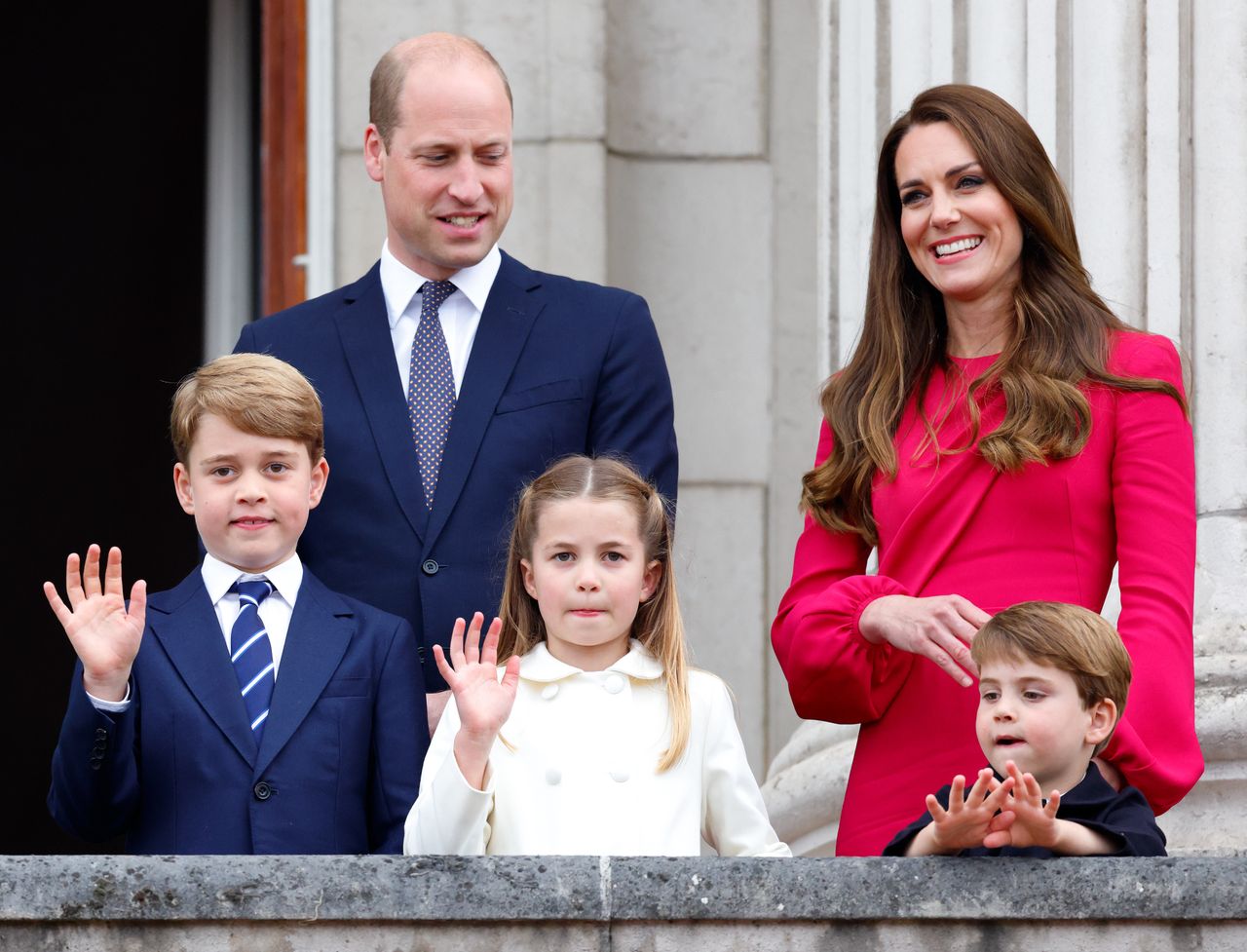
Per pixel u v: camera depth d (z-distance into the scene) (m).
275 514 14.98
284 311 17.09
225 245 35.19
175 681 14.65
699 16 27.89
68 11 39.72
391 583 15.89
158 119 39.59
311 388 15.41
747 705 27.05
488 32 27.19
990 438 14.33
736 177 27.72
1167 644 13.66
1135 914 12.05
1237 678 18.97
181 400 15.20
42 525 40.00
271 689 14.73
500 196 16.47
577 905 11.94
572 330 16.72
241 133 35.31
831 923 12.06
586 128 27.02
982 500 14.43
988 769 12.17
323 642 14.88
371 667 14.92
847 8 25.59
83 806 14.10
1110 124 20.89
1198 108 20.45
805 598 14.85
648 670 14.78
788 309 27.61
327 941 11.89
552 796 14.36
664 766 14.46
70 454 40.09
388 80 16.66
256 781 14.37
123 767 14.30
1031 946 12.08
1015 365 14.62
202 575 15.20
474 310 16.72
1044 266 14.95
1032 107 21.66
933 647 13.73
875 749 14.53
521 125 27.06
